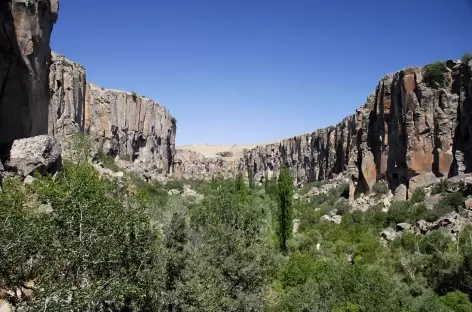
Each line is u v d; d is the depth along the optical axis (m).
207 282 20.50
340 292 27.25
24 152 29.59
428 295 29.69
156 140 143.00
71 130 70.62
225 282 23.48
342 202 77.19
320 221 67.94
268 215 61.22
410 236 45.03
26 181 27.27
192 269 19.98
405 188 63.91
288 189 48.97
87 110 93.94
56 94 68.25
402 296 27.92
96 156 64.44
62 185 22.75
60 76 71.31
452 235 42.44
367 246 44.31
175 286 18.52
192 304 18.34
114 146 113.38
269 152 171.62
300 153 141.88
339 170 108.12
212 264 23.91
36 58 32.41
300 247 47.28
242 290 24.56
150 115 137.88
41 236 12.88
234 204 41.03
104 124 109.25
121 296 13.32
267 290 27.12
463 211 46.41
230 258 24.94
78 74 81.81
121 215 15.55
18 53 29.84
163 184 114.81
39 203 20.61
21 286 13.38
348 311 25.08
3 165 28.42
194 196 100.75
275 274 31.86
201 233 27.58
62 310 11.59
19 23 29.66
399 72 68.88
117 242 14.17
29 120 32.50
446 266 34.16
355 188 77.06
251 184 120.81
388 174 69.81
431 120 62.03
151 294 15.93
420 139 62.59
